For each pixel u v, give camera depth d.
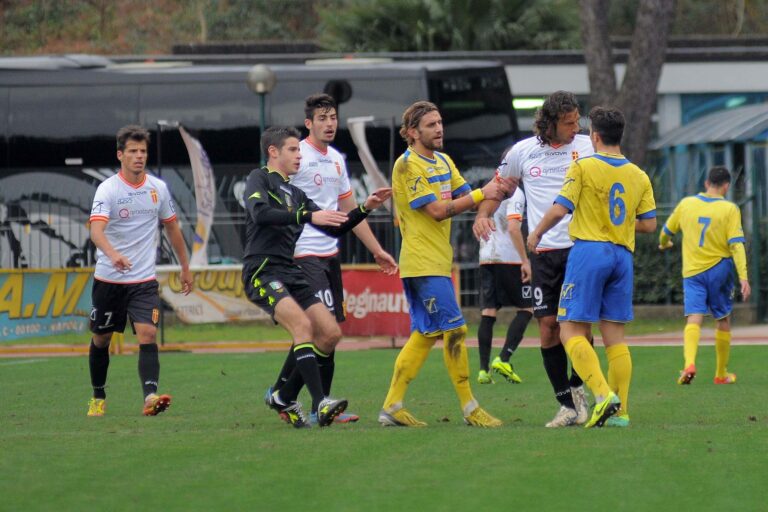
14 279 63.16
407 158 30.45
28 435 30.03
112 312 36.22
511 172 32.38
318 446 27.17
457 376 31.28
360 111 87.19
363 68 87.50
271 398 31.47
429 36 119.31
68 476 23.91
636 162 86.00
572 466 24.27
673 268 77.38
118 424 33.56
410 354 31.38
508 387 43.12
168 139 88.06
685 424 31.23
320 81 87.69
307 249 34.41
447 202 30.27
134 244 36.03
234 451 26.66
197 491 22.36
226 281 66.44
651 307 77.12
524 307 45.00
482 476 23.41
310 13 161.50
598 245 29.53
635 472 23.62
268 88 73.31
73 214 87.00
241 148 88.06
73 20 164.12
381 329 63.19
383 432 29.45
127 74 89.50
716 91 106.00
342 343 66.94
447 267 31.02
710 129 83.94
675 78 106.19
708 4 155.50
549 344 31.83
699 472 23.61
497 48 121.19
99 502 21.53
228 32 160.50
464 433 29.08
